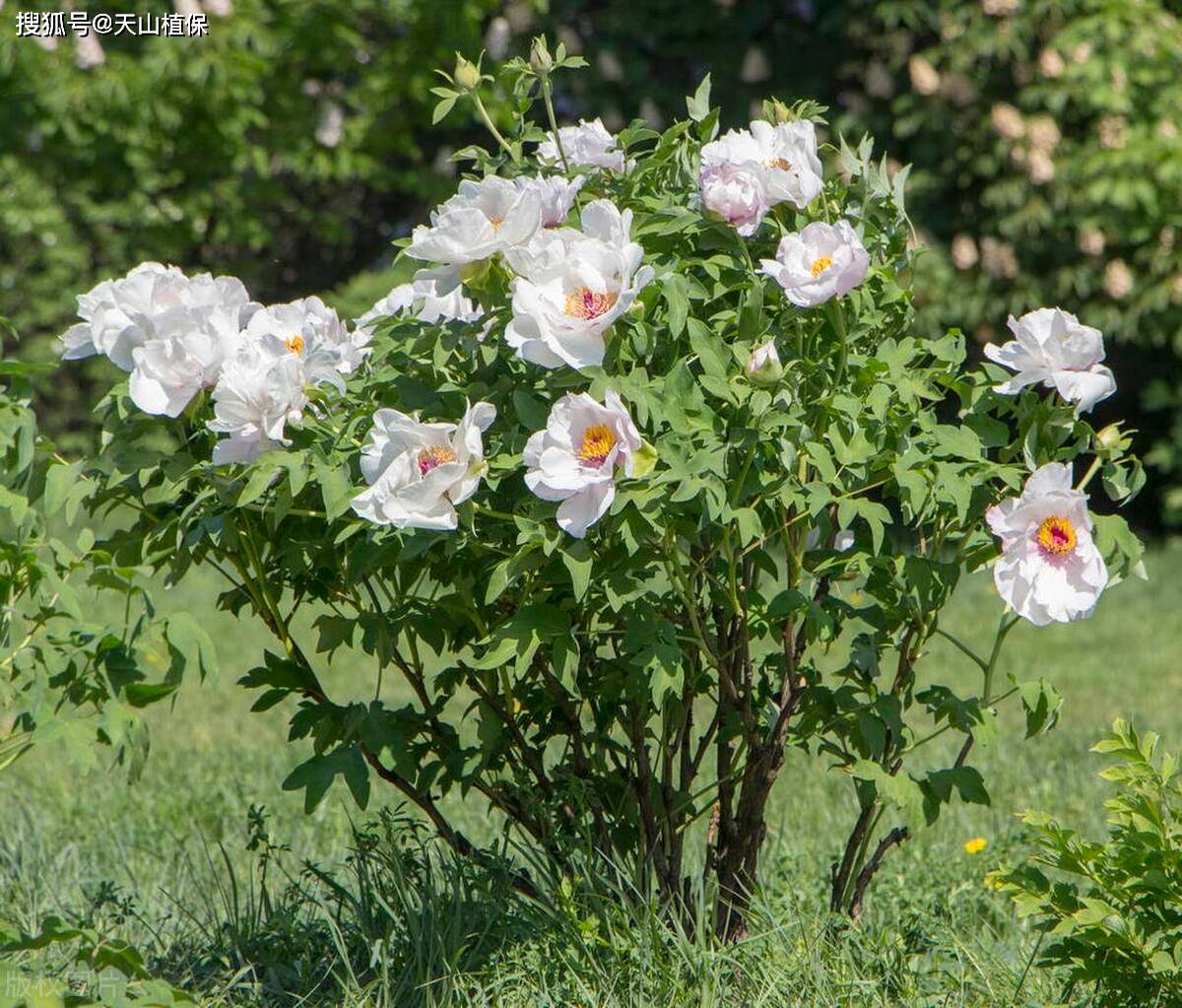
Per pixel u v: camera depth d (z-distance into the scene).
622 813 4.61
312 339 4.17
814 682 4.66
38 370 4.07
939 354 4.30
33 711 3.70
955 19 14.73
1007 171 14.90
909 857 5.90
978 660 4.38
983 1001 4.35
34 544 3.90
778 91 15.70
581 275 3.70
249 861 5.95
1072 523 3.88
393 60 14.84
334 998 4.42
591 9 15.86
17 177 14.20
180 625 3.84
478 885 4.62
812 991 4.27
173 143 14.59
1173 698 9.30
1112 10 14.55
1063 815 6.56
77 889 5.56
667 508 3.79
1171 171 14.39
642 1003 4.09
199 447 4.30
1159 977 3.82
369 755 4.43
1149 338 15.53
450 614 4.34
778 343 4.29
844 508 3.87
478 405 3.67
